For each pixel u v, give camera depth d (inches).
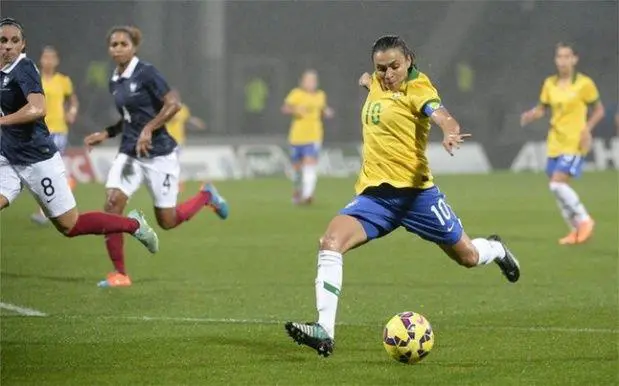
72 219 1298.0
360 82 1114.1
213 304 1403.8
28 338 1167.0
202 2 4446.4
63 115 2498.8
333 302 1024.2
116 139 4072.3
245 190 3410.4
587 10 4722.0
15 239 2122.3
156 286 1557.6
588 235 2049.7
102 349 1107.9
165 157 1542.8
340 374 999.0
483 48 4763.8
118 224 1359.5
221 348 1113.4
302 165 2940.5
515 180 3757.4
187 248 2007.9
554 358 1066.7
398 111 1042.7
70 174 3727.9
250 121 4554.6
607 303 1405.0
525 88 4704.7
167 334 1187.3
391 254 1920.5
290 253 1936.5
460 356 1075.9
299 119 2938.0
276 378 984.9
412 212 1084.5
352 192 3346.5
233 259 1855.3
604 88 4677.7
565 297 1456.7
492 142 4414.4
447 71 4746.6
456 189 3368.6
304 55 4677.7
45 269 1731.1
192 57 4456.2
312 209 2787.9
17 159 1232.2
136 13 4392.2
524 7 4753.9
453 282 1596.9
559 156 2047.2
